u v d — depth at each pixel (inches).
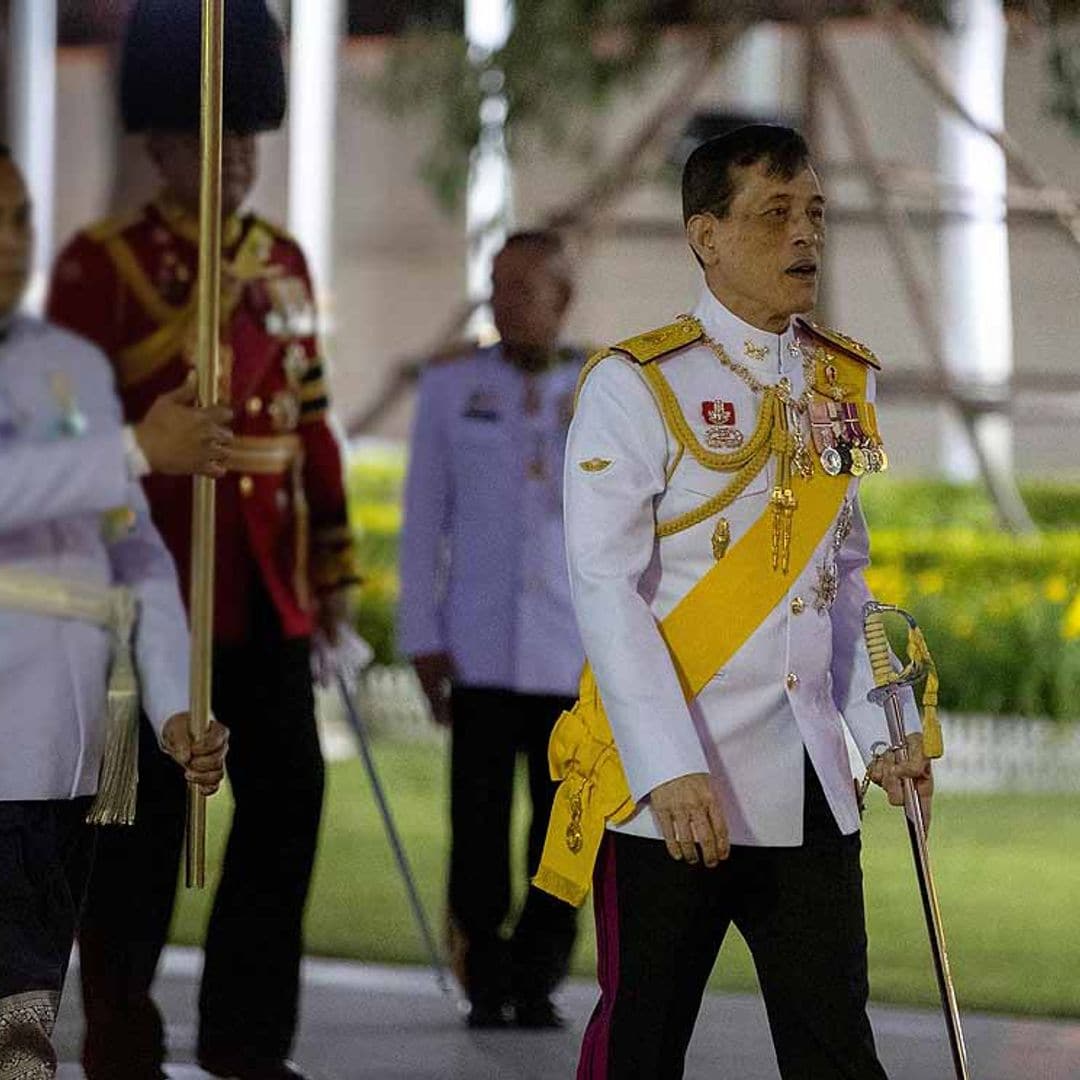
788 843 422.6
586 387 430.0
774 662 424.2
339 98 2062.0
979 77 1775.3
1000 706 1227.2
